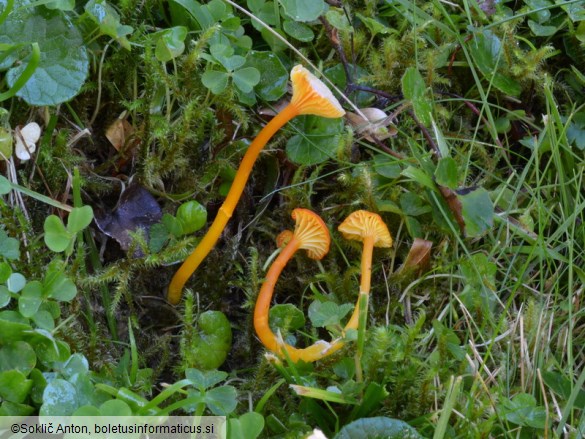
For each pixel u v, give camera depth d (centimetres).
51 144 46
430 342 47
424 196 47
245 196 47
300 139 47
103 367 44
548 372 45
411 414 44
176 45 45
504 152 49
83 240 46
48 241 43
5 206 44
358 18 49
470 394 44
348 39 49
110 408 41
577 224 49
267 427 44
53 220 43
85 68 45
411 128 48
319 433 41
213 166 47
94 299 45
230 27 47
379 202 47
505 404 44
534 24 50
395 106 48
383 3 50
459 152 49
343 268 48
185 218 45
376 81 48
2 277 43
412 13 49
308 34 48
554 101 50
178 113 47
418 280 47
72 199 46
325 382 45
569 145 49
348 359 45
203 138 47
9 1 43
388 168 47
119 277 45
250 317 46
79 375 42
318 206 48
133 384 44
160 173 46
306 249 46
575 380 46
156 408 42
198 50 46
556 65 51
